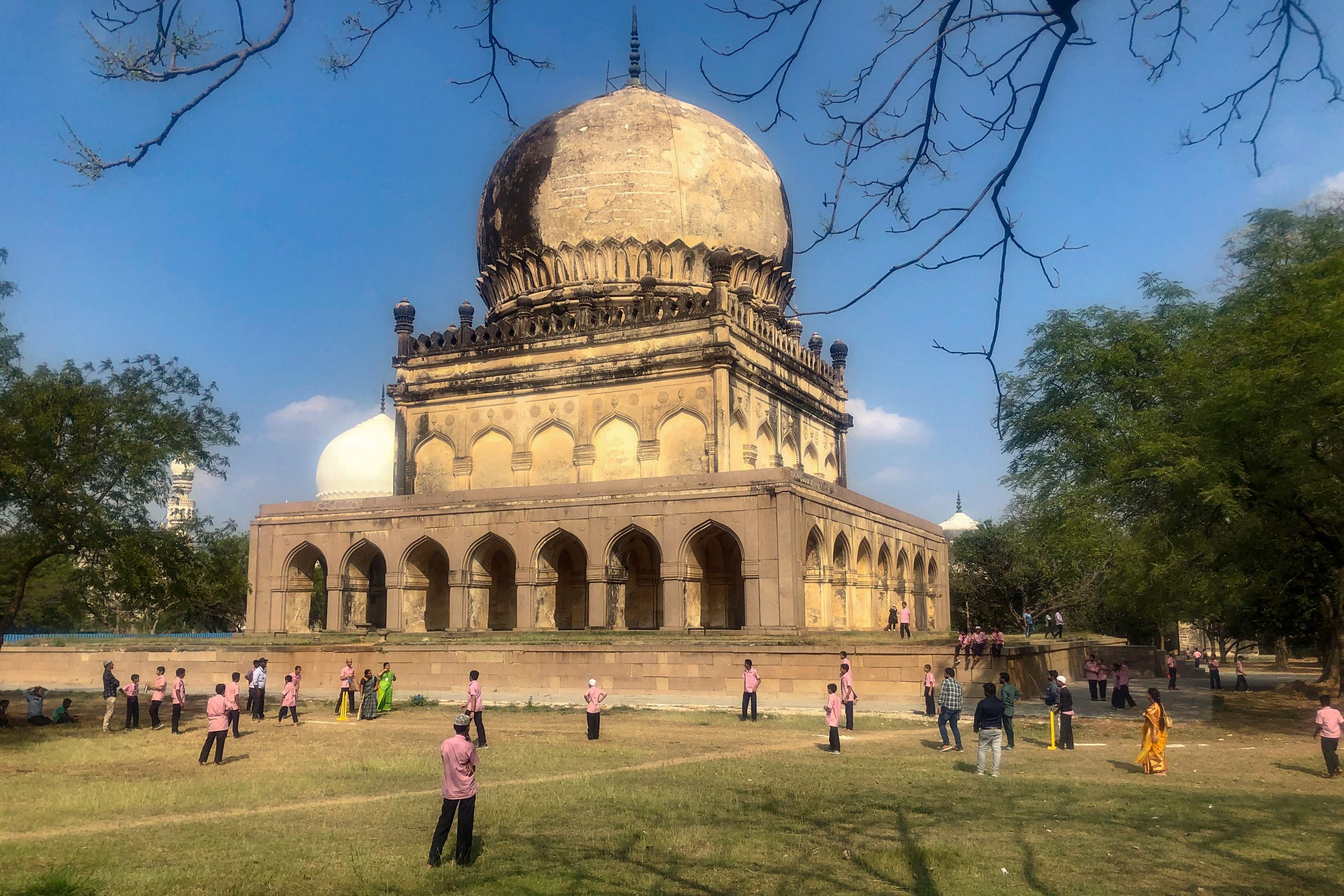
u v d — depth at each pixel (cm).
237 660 3569
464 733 1185
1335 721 1844
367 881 1085
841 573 3903
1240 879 1099
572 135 4519
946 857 1175
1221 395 2525
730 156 4544
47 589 5884
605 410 4066
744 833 1315
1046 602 6209
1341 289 2377
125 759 2061
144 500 2698
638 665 3134
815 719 2631
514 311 4528
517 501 3794
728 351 3853
